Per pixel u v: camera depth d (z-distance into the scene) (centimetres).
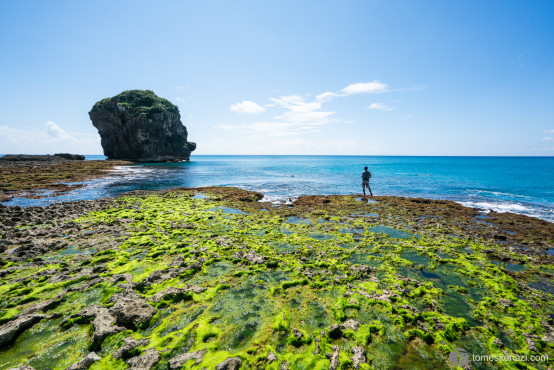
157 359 483
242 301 697
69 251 1014
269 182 3912
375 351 530
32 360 486
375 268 923
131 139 9344
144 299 669
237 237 1245
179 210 1827
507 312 684
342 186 3503
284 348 527
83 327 580
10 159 6259
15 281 766
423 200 2311
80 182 3594
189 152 11800
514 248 1178
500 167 8769
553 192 3052
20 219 1427
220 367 454
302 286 784
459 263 985
